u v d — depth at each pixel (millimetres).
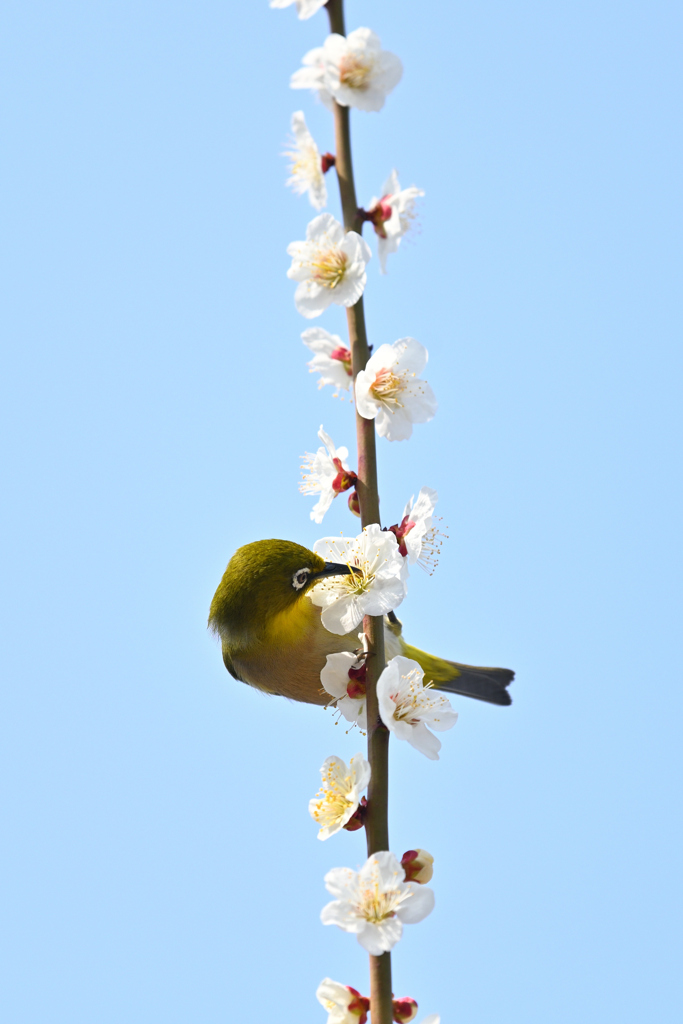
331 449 5902
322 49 5227
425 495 5711
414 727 5113
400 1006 4805
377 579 5367
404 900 4621
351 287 5293
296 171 5641
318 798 5031
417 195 5387
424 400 5406
